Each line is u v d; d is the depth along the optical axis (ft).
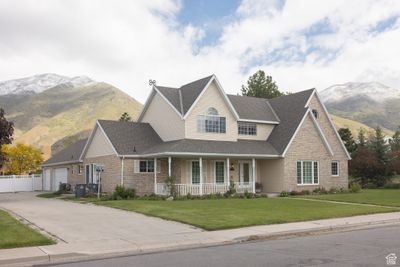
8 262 34.91
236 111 117.60
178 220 56.49
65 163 136.05
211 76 109.19
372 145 160.15
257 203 79.82
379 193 111.24
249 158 111.55
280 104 129.08
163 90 113.50
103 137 112.78
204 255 36.65
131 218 59.88
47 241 42.14
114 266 32.78
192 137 105.50
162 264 33.04
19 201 96.02
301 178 114.73
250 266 31.42
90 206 78.28
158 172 107.65
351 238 44.98
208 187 103.50
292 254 36.01
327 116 126.41
